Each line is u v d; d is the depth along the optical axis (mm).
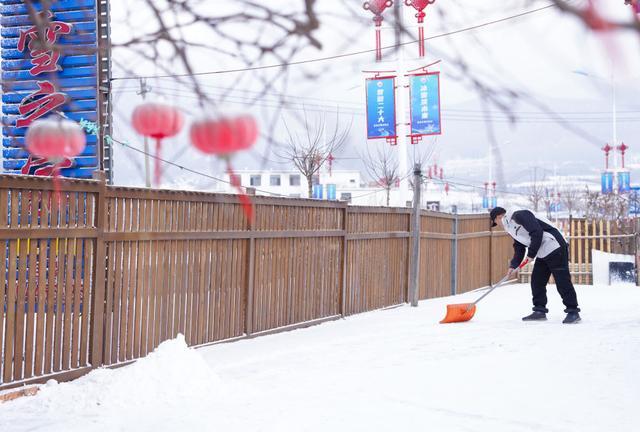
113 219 5355
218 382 4559
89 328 5145
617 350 5703
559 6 493
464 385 4617
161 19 709
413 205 11148
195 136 655
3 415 3930
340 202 9039
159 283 5922
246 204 704
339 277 9141
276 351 6273
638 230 15695
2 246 4352
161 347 4523
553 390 4406
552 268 7828
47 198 4688
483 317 8820
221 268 6785
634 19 470
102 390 4191
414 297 10953
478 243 15172
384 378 4906
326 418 3799
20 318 4520
